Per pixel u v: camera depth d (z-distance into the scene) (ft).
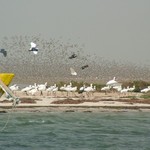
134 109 232.32
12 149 125.70
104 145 134.62
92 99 266.16
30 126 171.12
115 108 231.50
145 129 168.96
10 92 84.07
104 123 184.55
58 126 172.45
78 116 205.98
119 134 155.84
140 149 130.41
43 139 142.00
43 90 310.45
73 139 143.23
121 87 344.90
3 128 158.81
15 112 212.23
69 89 301.84
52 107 227.20
